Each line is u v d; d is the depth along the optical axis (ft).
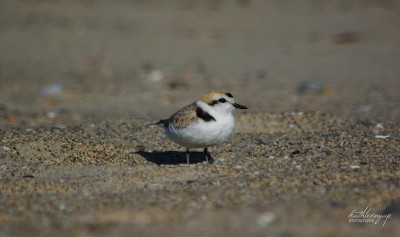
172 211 26.94
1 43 93.50
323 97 60.64
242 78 71.05
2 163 36.68
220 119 33.12
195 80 70.79
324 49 86.38
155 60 81.76
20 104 62.03
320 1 114.11
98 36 96.22
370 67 75.36
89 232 25.26
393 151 37.37
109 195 29.55
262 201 27.86
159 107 58.54
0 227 25.96
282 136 42.86
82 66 80.43
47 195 29.99
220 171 33.47
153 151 39.29
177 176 32.73
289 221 25.57
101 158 37.42
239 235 24.43
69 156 37.81
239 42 91.20
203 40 92.84
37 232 25.40
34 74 77.05
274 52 85.20
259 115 49.24
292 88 65.31
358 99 59.16
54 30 100.27
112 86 69.62
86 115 54.65
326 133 43.62
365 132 43.37
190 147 34.73
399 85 65.67
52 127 47.42
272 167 34.17
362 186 29.99
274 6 111.86
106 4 113.91
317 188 29.76
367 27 97.66
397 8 108.78
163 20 104.27
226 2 114.01
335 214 26.27
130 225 25.73
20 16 107.96
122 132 44.83
